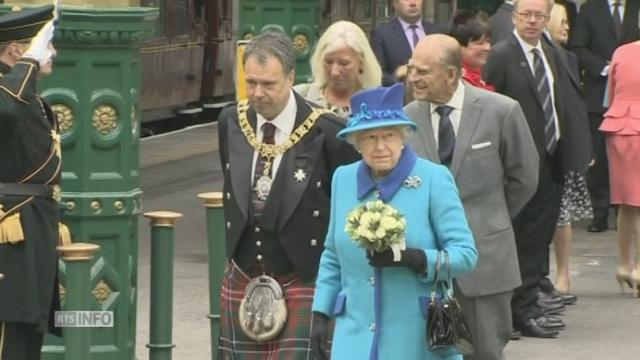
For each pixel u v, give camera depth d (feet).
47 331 84.79
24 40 84.84
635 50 138.62
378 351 70.28
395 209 69.67
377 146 69.82
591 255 158.51
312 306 76.95
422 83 89.76
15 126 82.74
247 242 80.38
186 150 239.71
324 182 79.82
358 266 70.69
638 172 136.77
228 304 81.41
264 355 80.84
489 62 122.31
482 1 288.10
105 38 89.45
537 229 121.60
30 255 83.66
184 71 268.62
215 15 282.77
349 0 274.16
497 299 89.30
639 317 130.21
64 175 90.43
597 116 169.89
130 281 92.89
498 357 89.56
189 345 116.67
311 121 79.97
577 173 130.62
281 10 139.03
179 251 157.58
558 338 122.31
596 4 171.83
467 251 70.28
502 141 90.63
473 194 89.61
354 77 87.45
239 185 80.23
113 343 91.76
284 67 78.74
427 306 70.03
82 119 90.07
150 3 247.70
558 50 123.85
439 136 90.07
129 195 91.25
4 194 83.51
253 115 80.79
